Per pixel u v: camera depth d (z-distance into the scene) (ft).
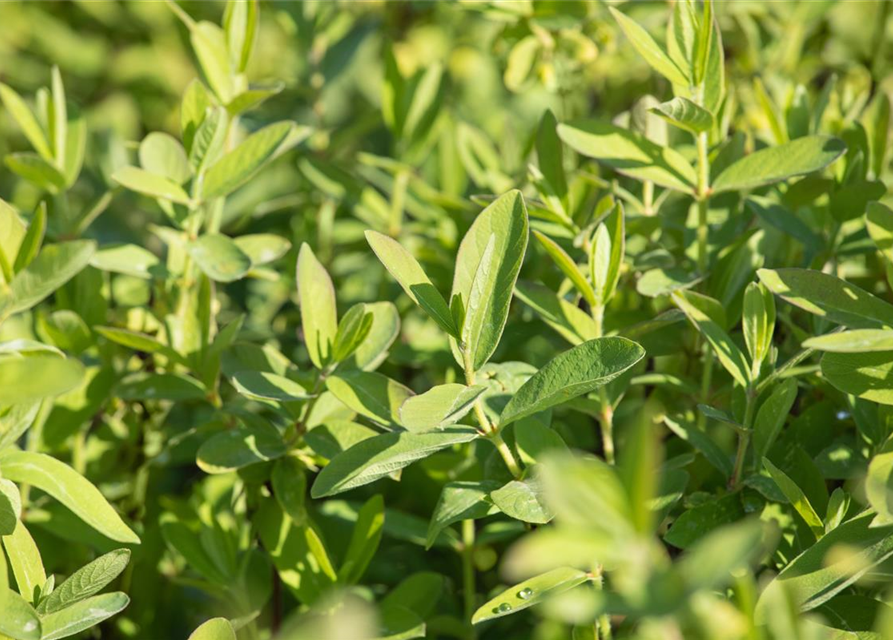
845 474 3.17
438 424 2.89
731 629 2.74
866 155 3.47
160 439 3.59
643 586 2.61
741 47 3.88
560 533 2.61
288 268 3.92
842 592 3.10
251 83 3.69
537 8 3.70
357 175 4.08
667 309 3.45
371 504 3.27
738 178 3.26
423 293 2.97
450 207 3.74
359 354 3.20
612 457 3.22
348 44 4.35
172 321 3.45
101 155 4.22
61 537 3.42
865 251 3.43
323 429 3.20
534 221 3.43
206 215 3.67
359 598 3.36
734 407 3.16
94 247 3.06
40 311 3.54
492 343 2.97
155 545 3.51
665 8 3.87
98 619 2.94
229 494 3.46
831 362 3.03
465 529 3.40
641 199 3.61
